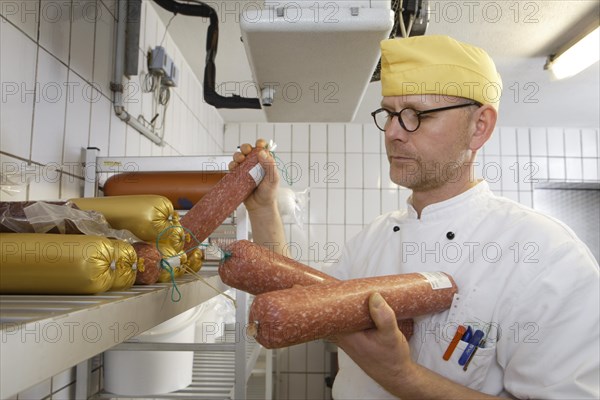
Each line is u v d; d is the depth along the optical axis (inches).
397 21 47.4
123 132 61.1
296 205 84.5
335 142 140.9
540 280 31.3
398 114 34.9
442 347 33.7
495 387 33.8
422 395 29.4
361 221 139.3
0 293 23.7
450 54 34.6
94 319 18.9
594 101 116.3
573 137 142.8
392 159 36.5
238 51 85.6
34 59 39.9
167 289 28.6
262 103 51.0
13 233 23.9
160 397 47.6
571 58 83.4
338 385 43.0
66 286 22.9
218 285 45.4
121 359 46.9
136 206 32.7
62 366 16.7
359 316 25.8
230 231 61.3
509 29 77.6
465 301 33.5
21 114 38.1
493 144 141.8
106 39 55.7
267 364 95.1
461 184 38.9
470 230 37.5
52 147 43.2
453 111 34.3
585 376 28.7
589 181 141.9
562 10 71.5
